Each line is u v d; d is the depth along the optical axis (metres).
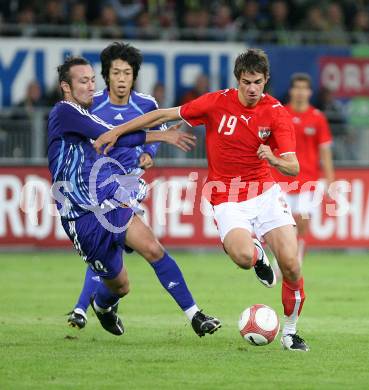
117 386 23.80
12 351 28.80
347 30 73.62
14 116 63.09
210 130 29.77
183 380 24.50
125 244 28.69
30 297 42.56
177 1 73.00
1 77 65.75
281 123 29.06
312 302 41.16
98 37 67.25
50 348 29.39
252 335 28.78
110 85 32.59
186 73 67.69
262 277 31.50
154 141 28.88
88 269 32.47
